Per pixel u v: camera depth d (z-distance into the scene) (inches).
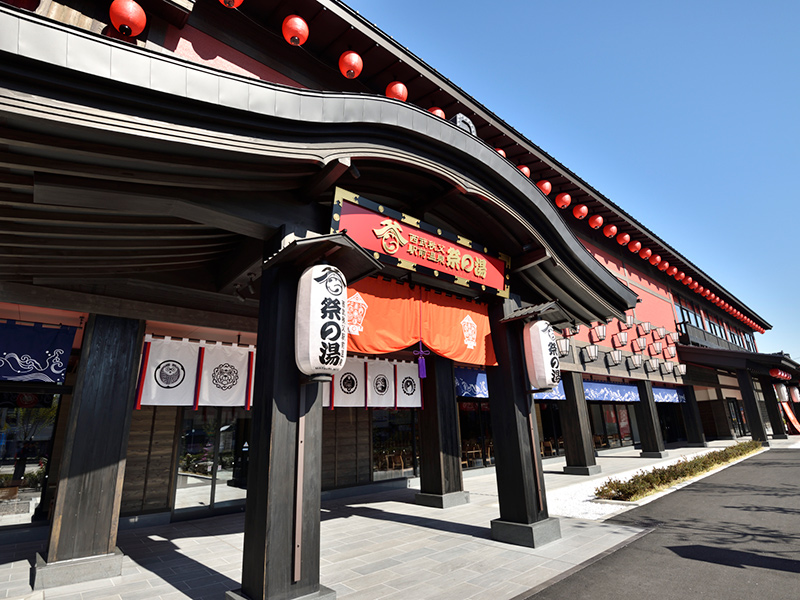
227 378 315.9
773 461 624.1
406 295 256.4
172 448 379.2
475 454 625.0
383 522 343.6
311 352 172.7
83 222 183.5
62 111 124.0
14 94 118.6
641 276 887.1
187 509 377.7
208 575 230.8
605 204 682.8
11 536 298.8
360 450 503.2
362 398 396.5
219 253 276.5
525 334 288.2
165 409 382.6
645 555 235.3
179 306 290.4
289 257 182.2
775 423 1011.3
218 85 147.4
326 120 174.9
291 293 191.3
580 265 304.5
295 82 329.7
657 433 730.2
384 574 223.3
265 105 157.9
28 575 231.6
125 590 210.4
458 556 246.2
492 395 293.4
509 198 260.5
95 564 225.3
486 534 288.0
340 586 208.5
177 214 174.6
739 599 177.5
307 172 185.9
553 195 625.0
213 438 404.8
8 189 157.8
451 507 389.7
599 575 208.4
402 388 425.4
